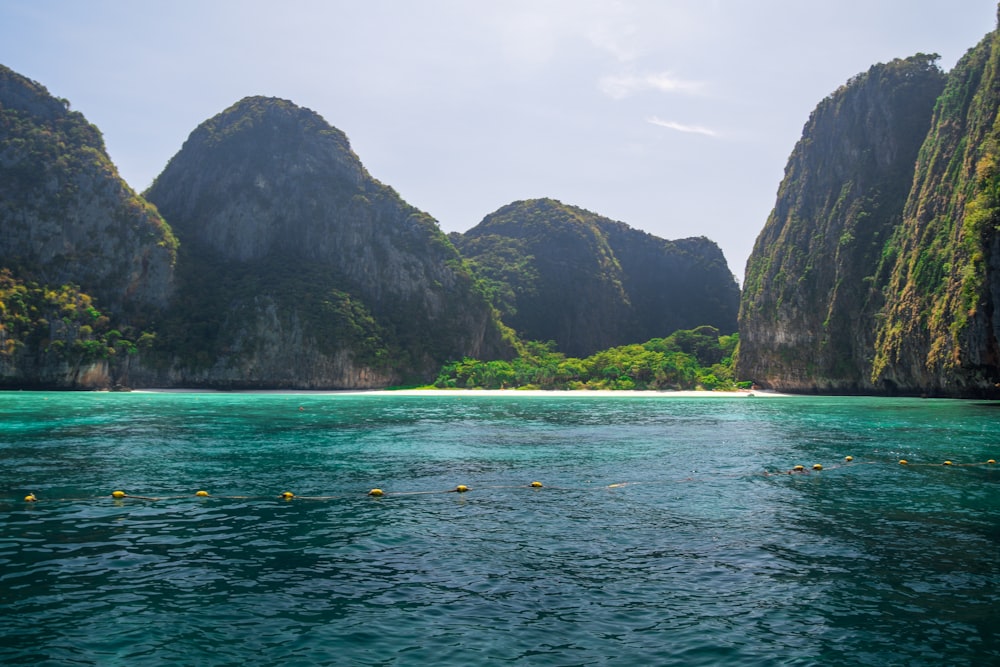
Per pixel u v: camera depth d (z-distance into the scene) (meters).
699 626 12.73
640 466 33.34
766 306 155.25
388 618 13.07
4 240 136.75
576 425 58.06
